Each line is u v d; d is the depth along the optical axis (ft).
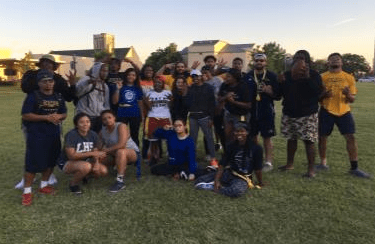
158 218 12.48
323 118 17.72
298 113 16.56
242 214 12.75
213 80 21.70
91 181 16.87
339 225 11.82
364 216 12.48
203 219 12.37
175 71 21.95
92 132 16.12
